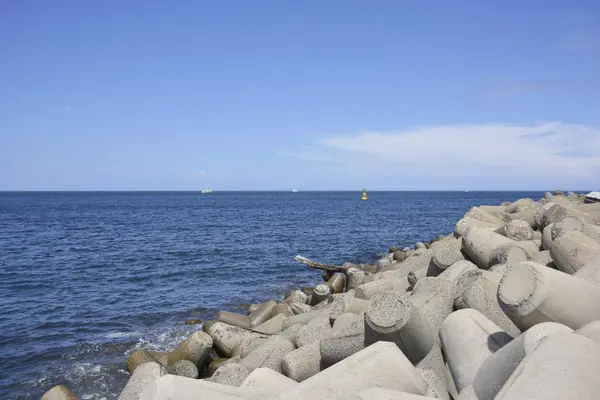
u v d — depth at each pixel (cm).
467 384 482
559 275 518
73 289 1905
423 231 4031
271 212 7062
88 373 1062
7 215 6238
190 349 996
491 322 578
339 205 9631
